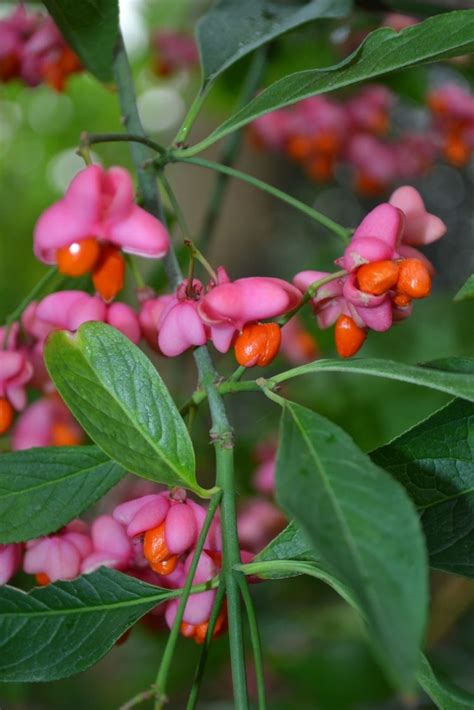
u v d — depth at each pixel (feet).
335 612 1.27
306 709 1.12
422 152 1.49
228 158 1.09
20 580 1.04
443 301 1.42
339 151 1.46
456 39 0.73
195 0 1.69
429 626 1.34
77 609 0.71
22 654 0.70
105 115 2.41
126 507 0.74
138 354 0.71
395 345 1.38
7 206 2.59
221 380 0.73
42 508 0.73
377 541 0.61
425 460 0.71
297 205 0.78
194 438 1.24
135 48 1.74
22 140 2.50
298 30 0.91
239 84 1.36
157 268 0.98
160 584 0.75
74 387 0.71
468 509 0.71
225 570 0.69
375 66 0.75
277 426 1.30
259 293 0.72
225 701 1.47
